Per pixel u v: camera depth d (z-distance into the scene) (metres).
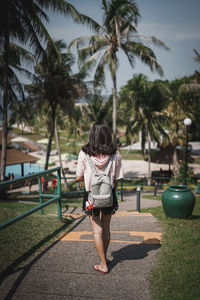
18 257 2.93
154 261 2.86
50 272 2.61
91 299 2.16
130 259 2.93
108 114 31.44
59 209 4.55
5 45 14.13
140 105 25.91
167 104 26.20
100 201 2.21
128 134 29.48
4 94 14.91
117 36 18.59
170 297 2.16
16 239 3.44
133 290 2.29
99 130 2.30
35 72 19.20
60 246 3.30
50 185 26.47
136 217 5.17
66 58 20.03
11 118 20.22
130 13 19.33
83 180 2.48
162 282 2.39
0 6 12.54
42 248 3.23
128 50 19.97
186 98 25.25
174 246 3.24
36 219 4.50
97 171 2.29
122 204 10.95
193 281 2.39
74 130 28.81
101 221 2.59
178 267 2.67
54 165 38.62
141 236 3.74
